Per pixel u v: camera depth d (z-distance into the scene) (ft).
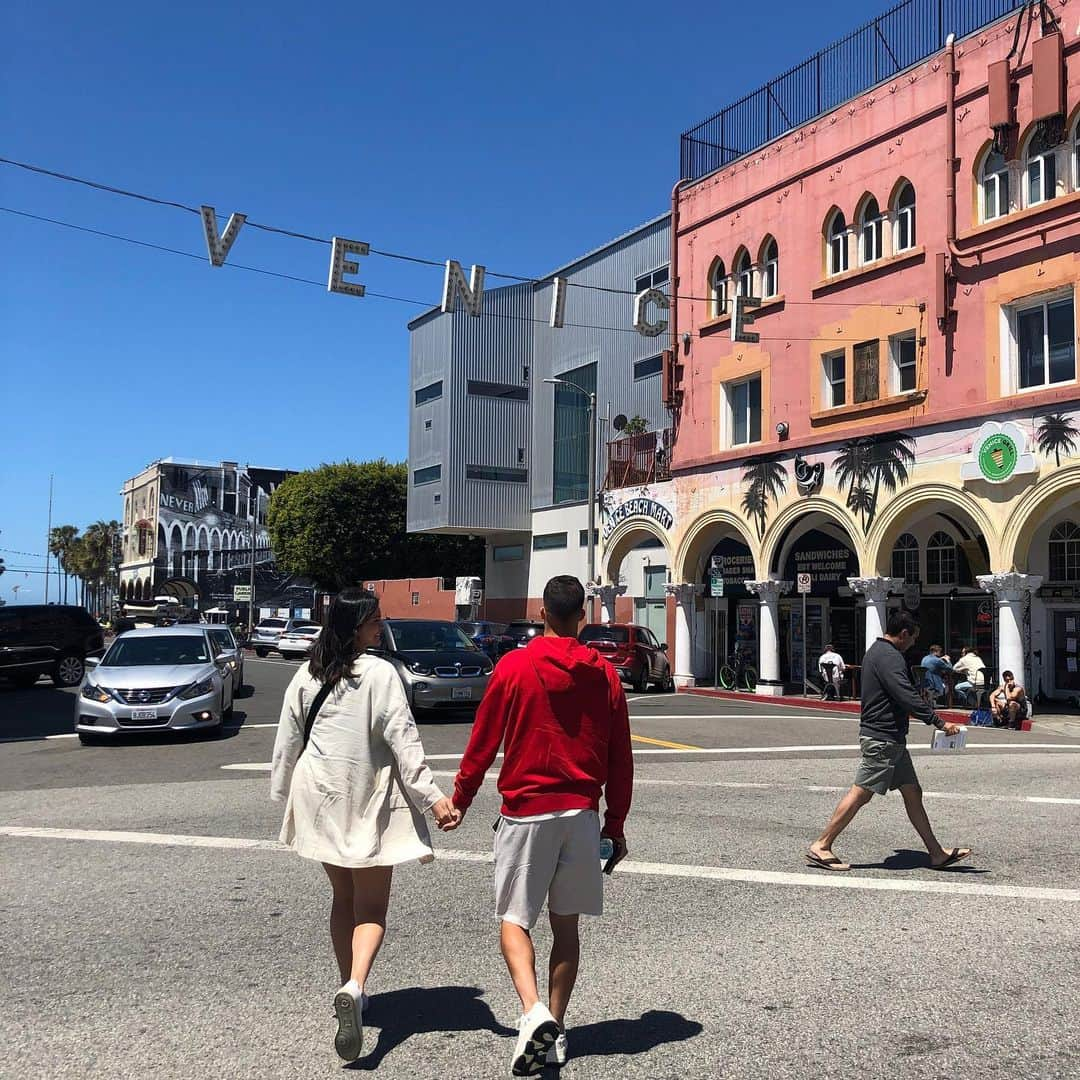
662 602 110.11
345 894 14.96
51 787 36.86
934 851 24.43
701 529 90.89
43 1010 15.51
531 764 13.44
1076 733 58.23
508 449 140.26
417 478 144.56
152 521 307.99
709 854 25.84
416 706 55.57
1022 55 65.05
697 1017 15.25
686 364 93.66
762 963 17.66
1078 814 31.14
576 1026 14.94
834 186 78.38
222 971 17.24
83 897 21.72
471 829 28.71
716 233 90.12
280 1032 14.73
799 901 21.53
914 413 71.15
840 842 27.22
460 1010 15.58
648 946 18.61
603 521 104.94
